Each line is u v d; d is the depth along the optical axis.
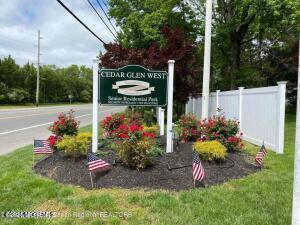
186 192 4.97
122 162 6.04
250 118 10.39
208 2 9.81
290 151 8.74
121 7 20.61
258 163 6.85
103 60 14.01
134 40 18.75
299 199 3.09
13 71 51.94
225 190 5.11
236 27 18.41
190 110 20.67
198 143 6.90
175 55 14.10
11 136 13.23
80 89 81.12
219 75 22.56
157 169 5.83
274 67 26.19
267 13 16.05
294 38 23.66
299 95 3.05
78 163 6.28
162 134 10.14
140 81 7.23
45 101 60.81
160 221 3.91
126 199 4.66
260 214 4.15
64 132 8.23
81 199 4.65
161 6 17.70
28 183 5.43
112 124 9.40
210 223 3.86
